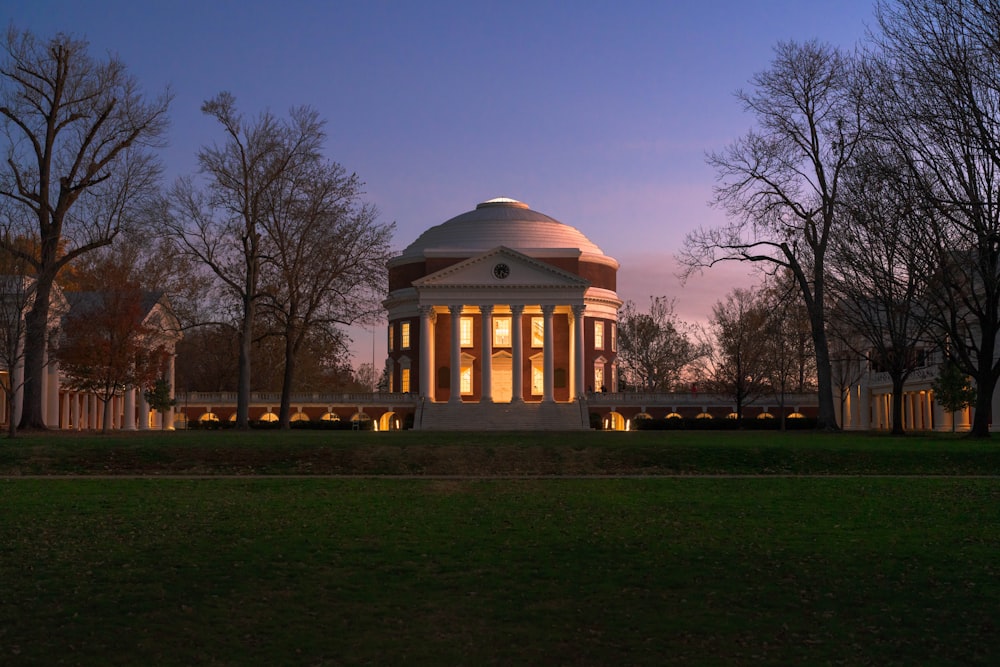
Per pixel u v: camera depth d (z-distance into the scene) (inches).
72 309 2564.0
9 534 924.6
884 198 1905.8
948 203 1545.3
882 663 594.6
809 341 3371.1
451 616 680.4
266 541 895.1
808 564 810.8
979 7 1557.6
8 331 1897.1
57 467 1507.1
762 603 705.6
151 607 698.2
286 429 2667.3
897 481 1325.0
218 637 640.4
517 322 3754.9
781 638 636.1
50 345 2326.5
